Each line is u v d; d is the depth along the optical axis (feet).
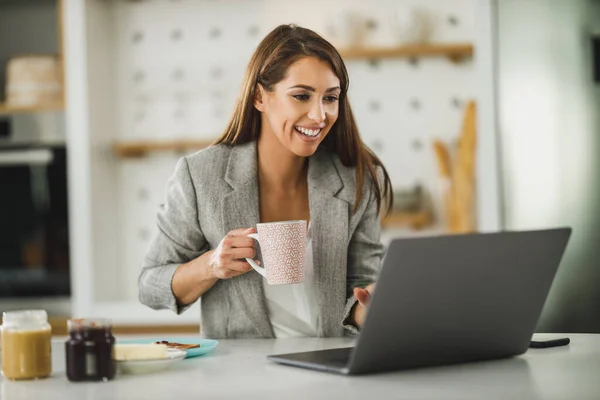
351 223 6.17
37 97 13.65
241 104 6.14
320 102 5.72
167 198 6.29
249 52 14.32
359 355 4.22
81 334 4.29
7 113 13.69
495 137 11.79
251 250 5.41
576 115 11.59
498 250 4.42
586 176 11.57
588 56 11.55
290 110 5.71
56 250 13.78
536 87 11.69
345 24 13.56
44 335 4.45
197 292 5.87
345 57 13.41
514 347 4.77
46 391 4.08
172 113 14.48
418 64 13.61
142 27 14.58
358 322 5.70
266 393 3.90
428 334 4.38
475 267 4.37
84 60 13.38
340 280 6.07
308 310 6.14
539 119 11.69
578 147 11.60
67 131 13.50
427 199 13.62
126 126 14.56
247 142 6.26
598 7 11.50
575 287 11.55
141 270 6.24
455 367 4.53
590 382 4.06
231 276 5.53
